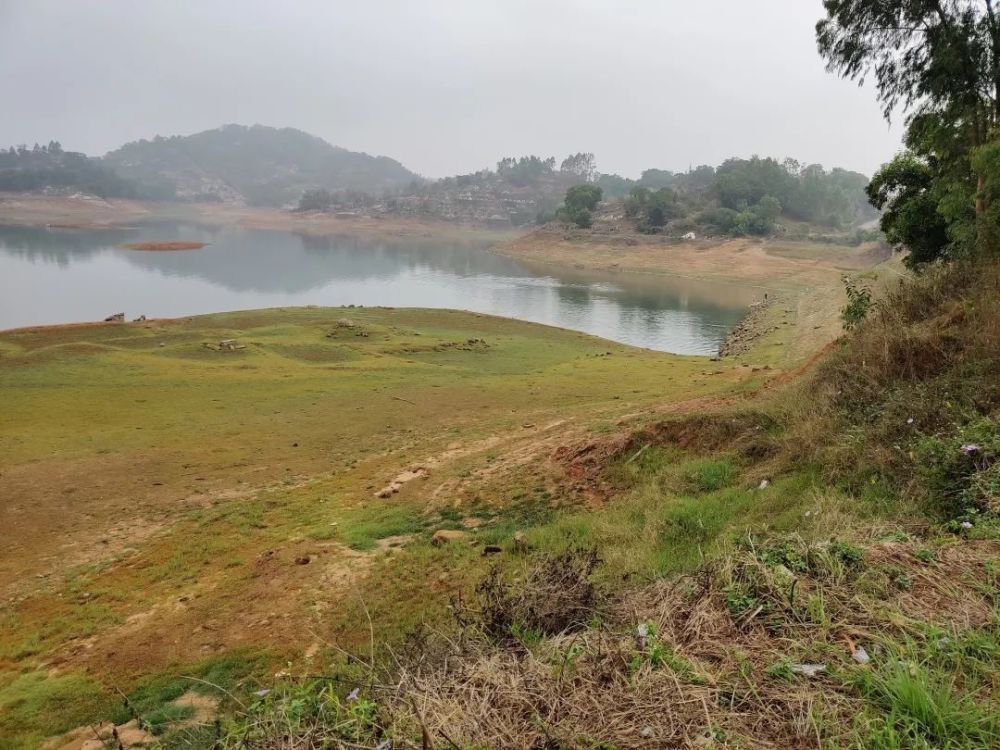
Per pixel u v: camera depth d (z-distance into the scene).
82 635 8.82
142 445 19.77
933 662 2.90
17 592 10.94
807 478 7.30
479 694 2.92
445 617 6.74
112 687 7.13
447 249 151.88
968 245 13.47
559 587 4.34
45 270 92.56
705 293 83.19
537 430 16.61
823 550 3.99
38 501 15.41
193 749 4.68
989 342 7.51
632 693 2.84
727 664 3.05
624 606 4.01
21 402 24.95
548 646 3.44
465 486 12.07
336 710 3.08
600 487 10.38
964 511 4.90
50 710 6.86
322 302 74.75
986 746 2.37
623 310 69.94
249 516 12.96
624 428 12.08
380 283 92.50
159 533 13.02
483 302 75.56
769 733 2.59
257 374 30.95
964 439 5.84
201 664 7.22
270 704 3.52
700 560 5.10
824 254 101.38
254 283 89.19
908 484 5.79
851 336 10.73
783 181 146.62
